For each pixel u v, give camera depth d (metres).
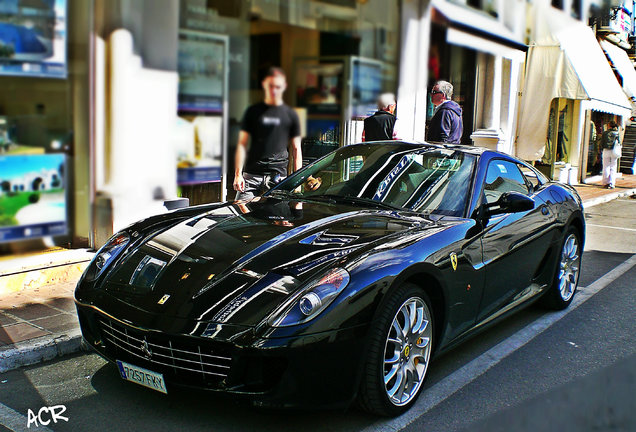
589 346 3.93
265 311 2.34
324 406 2.39
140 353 2.51
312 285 2.42
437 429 2.65
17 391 2.94
